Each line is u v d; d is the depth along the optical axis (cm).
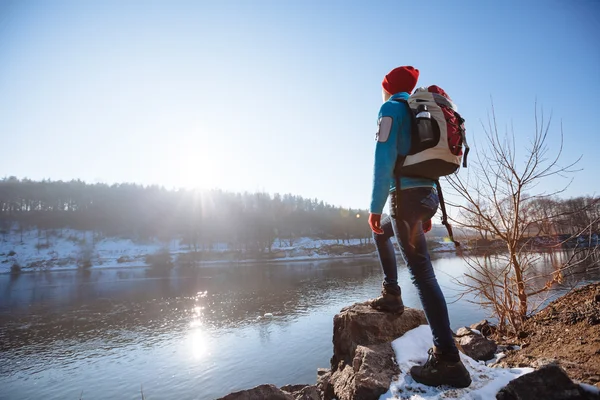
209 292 4019
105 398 1375
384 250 243
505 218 379
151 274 6538
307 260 8662
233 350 1898
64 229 12081
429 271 184
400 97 203
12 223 12112
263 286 4284
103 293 4200
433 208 188
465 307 1734
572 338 232
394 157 181
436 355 174
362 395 185
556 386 138
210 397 1316
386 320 237
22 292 4431
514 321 329
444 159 174
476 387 167
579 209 337
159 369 1673
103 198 14650
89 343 2197
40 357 1950
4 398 1430
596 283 321
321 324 2364
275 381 1420
